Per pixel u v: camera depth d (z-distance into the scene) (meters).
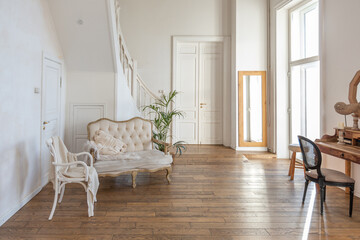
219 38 6.98
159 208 3.15
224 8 6.98
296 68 5.63
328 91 4.04
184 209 3.13
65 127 4.75
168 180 4.14
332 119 3.95
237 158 5.81
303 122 5.45
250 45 6.44
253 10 6.43
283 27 5.90
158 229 2.62
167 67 6.98
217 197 3.54
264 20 6.42
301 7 5.36
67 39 4.34
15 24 2.98
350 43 3.58
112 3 4.21
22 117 3.17
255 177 4.49
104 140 4.26
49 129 4.07
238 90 6.45
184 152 6.17
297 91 5.66
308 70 5.25
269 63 6.38
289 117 5.89
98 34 4.32
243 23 6.45
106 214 2.96
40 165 3.73
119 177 4.48
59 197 3.45
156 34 6.96
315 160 2.99
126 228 2.63
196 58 7.20
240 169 5.00
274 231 2.59
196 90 7.22
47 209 3.08
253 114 6.46
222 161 5.58
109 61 4.68
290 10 5.77
